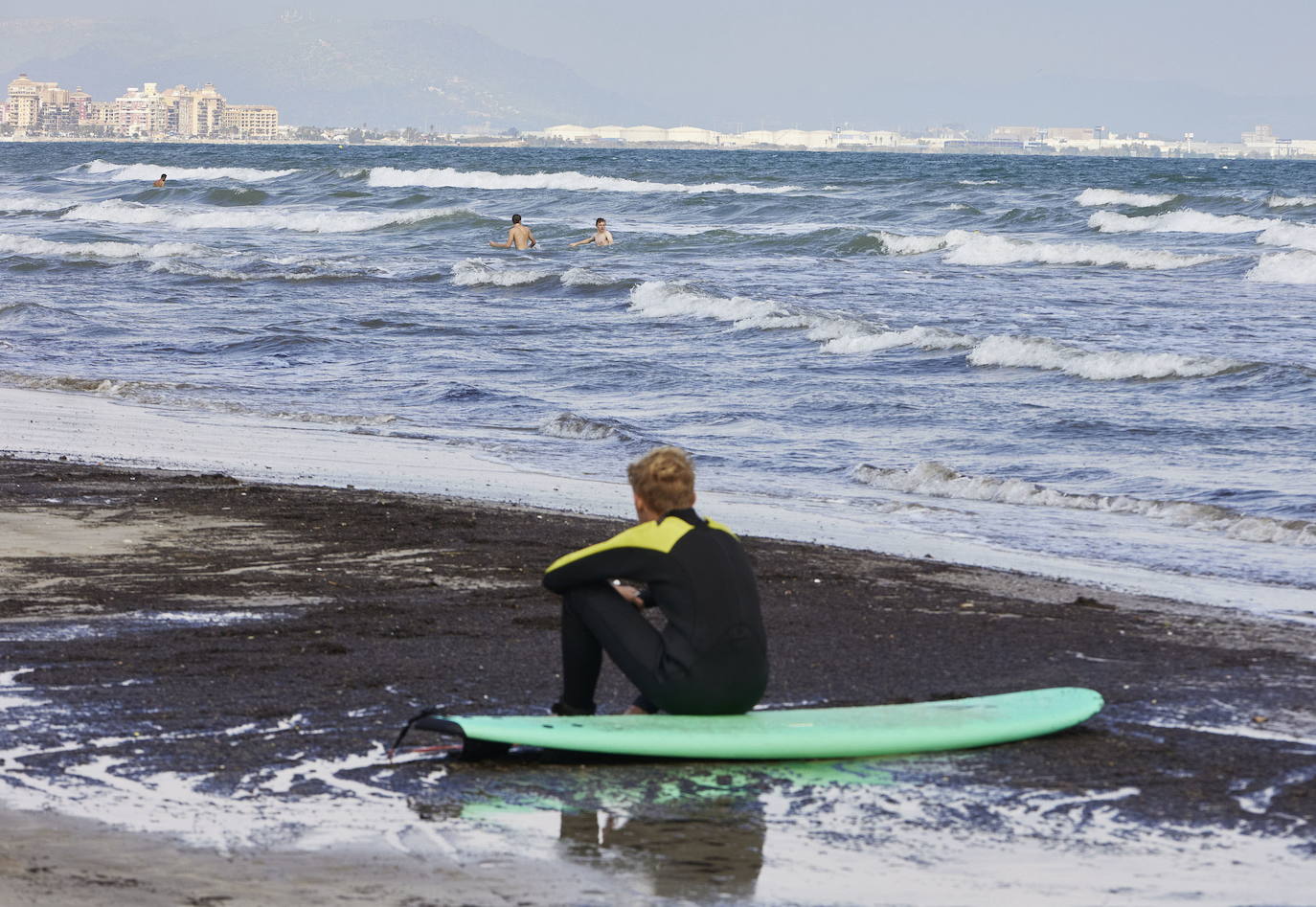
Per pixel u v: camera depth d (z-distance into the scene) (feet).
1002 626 41.22
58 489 59.26
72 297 153.79
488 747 28.19
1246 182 418.51
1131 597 46.44
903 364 108.37
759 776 27.48
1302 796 26.66
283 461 71.46
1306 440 77.25
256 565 46.32
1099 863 23.12
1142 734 30.81
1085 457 74.43
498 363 111.24
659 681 29.17
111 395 95.76
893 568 49.73
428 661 35.14
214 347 119.55
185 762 27.12
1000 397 93.25
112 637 36.73
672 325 134.00
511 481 67.67
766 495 66.33
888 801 26.16
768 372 105.70
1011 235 243.81
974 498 66.33
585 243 221.25
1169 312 137.80
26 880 20.83
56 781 25.84
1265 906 21.35
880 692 33.96
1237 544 56.85
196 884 21.01
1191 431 80.23
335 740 28.84
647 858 22.89
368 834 23.61
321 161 613.93
